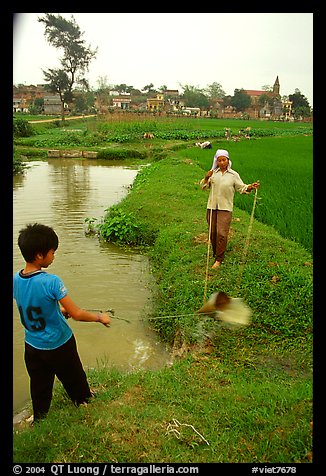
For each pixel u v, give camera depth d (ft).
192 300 18.10
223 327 16.08
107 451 9.51
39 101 265.54
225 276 19.80
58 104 258.98
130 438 9.88
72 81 196.75
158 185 43.42
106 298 20.80
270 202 34.65
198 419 10.54
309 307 16.63
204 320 16.48
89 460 9.27
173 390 11.95
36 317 10.05
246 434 9.92
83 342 16.78
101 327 17.93
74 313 10.05
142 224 30.96
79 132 129.29
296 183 43.04
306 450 9.15
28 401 13.32
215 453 9.43
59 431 10.11
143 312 19.26
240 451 9.44
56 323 10.29
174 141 110.42
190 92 298.56
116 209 35.12
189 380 12.62
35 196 46.65
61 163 79.66
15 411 12.74
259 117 291.17
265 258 21.50
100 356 15.80
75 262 25.90
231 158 66.95
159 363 15.37
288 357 14.33
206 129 150.20
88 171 69.36
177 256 23.84
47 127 159.12
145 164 78.79
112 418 10.53
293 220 29.27
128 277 23.61
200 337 15.56
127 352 16.10
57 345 10.43
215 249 21.36
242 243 23.61
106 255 27.32
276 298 17.46
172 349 16.16
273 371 13.52
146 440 9.82
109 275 23.86
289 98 307.99
